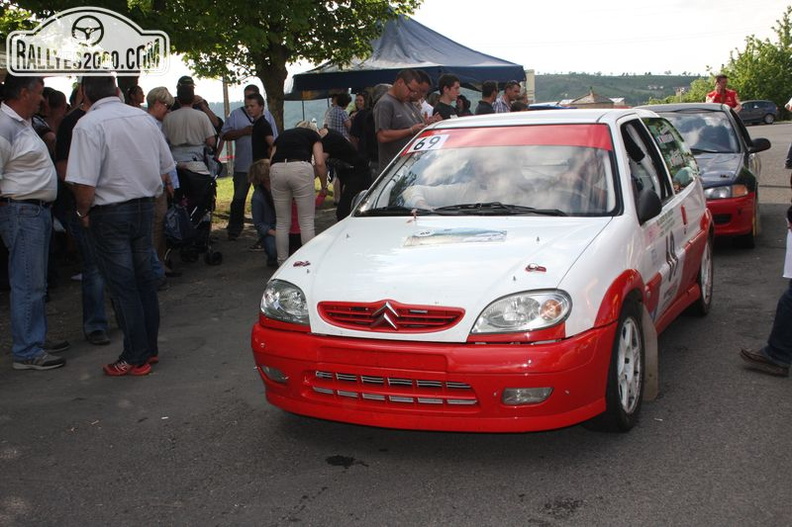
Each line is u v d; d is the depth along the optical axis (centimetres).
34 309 577
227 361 577
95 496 369
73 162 515
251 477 381
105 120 521
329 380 390
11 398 516
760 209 1193
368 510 342
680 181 568
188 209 917
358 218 500
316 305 394
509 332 362
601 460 381
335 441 421
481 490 356
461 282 379
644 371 432
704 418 428
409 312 374
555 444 403
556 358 358
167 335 654
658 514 326
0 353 627
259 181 908
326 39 1578
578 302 371
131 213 536
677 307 552
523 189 475
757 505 330
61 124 635
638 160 516
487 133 527
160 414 474
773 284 727
